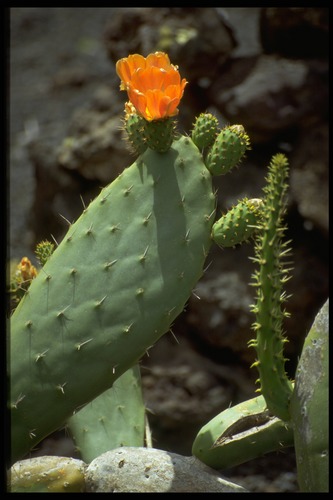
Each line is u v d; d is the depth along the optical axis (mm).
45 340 2068
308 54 3410
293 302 3213
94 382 2072
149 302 2064
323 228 3207
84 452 2230
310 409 1995
